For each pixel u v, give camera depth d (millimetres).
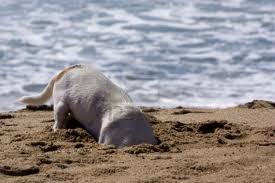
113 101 16906
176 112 22750
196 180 13227
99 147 15812
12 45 36375
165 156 15125
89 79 17594
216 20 42969
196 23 42094
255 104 24438
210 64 33812
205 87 30094
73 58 34531
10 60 33719
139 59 34562
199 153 15586
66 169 14008
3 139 17031
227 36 39125
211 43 37781
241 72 32531
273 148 16219
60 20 42219
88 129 17109
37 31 39562
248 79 31438
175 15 43938
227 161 14656
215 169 14094
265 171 13953
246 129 18672
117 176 13461
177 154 15477
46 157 14750
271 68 33281
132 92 29188
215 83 30766
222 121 19141
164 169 13938
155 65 33500
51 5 46000
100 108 16875
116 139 16172
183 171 13859
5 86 29609
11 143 16375
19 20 41875
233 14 44438
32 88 29469
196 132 18094
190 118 21141
